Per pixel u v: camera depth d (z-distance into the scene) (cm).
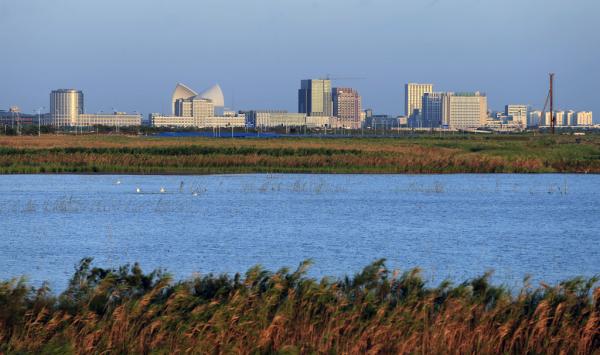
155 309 8731
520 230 19625
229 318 8550
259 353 8394
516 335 8569
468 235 18662
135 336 8538
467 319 8706
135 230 18775
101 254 15700
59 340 8350
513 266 14925
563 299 8988
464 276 13862
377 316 8650
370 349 8294
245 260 15275
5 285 9194
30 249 16225
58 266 14538
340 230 19212
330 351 8350
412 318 8662
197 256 15600
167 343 8388
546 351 8569
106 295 9256
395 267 14550
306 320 8712
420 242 17612
